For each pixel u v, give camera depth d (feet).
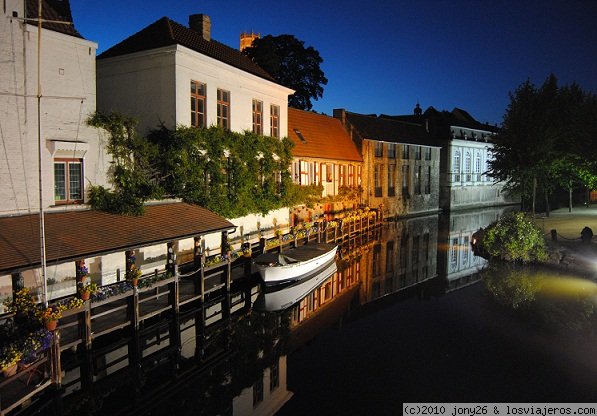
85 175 50.24
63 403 34.35
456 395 35.94
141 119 64.44
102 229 46.32
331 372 40.24
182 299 47.83
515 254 77.61
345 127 130.52
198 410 33.78
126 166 54.85
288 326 51.93
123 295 39.96
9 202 42.98
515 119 102.63
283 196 85.30
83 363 36.65
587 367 40.55
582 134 85.15
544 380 38.17
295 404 34.65
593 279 65.51
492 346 45.52
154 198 57.16
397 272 79.25
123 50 65.46
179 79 62.18
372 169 131.13
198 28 76.23
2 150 42.42
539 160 99.71
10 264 35.60
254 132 78.74
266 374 39.88
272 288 62.03
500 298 60.90
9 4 42.60
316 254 69.62
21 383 31.91
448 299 62.34
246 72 74.23
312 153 102.78
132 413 33.53
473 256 90.94
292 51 158.10
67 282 46.55
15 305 34.78
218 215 62.75
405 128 160.35
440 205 179.11
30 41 44.21
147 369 40.37
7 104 42.65
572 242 77.82
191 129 63.21
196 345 45.62
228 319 52.80
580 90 106.83
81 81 49.60
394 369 40.65
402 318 54.85
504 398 35.22
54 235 41.93
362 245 102.47
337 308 59.26
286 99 88.12
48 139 46.44
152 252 57.26
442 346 45.83
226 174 70.85
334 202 111.75
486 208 194.70
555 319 51.98
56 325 33.73
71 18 50.93
